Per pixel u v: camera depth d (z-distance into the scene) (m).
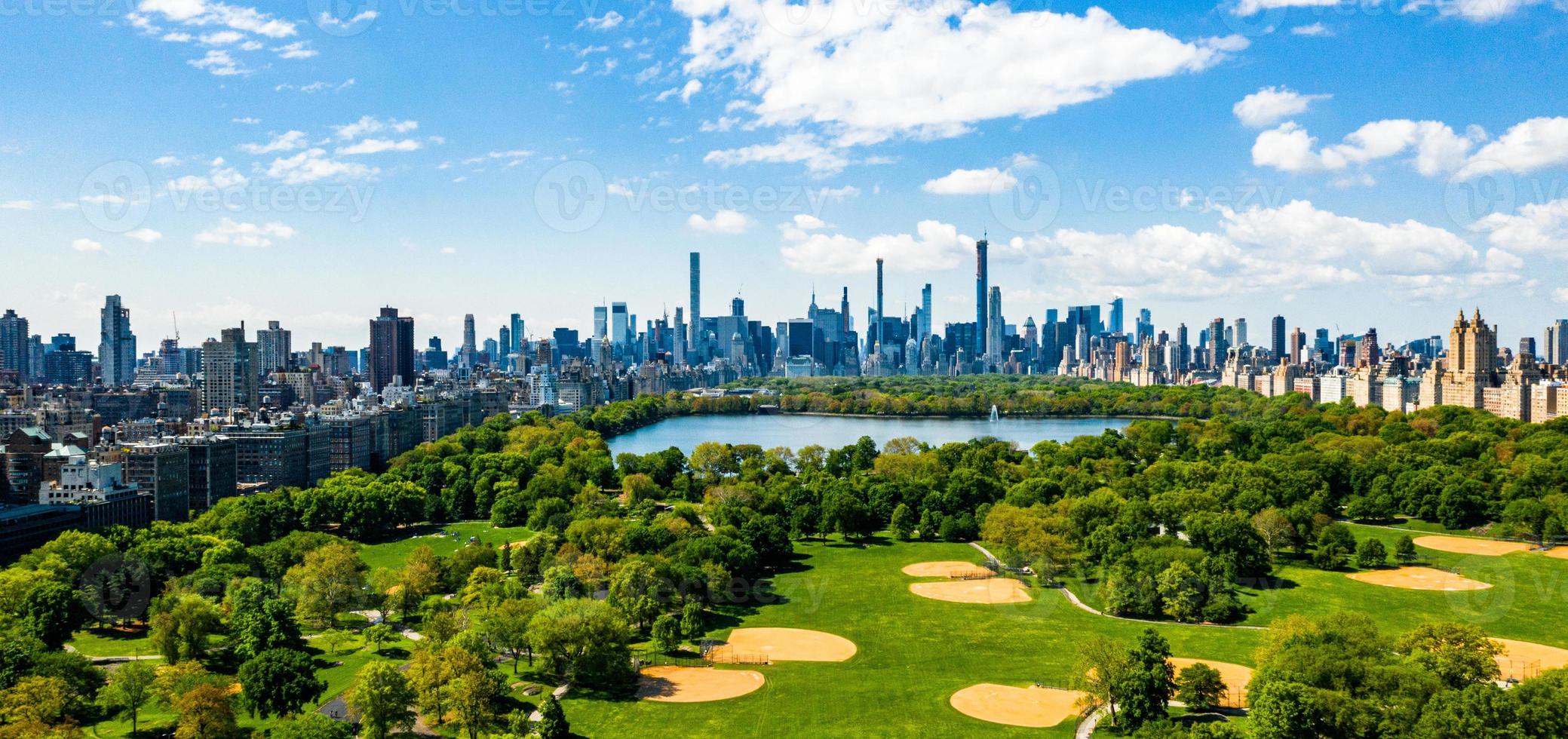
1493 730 187.38
